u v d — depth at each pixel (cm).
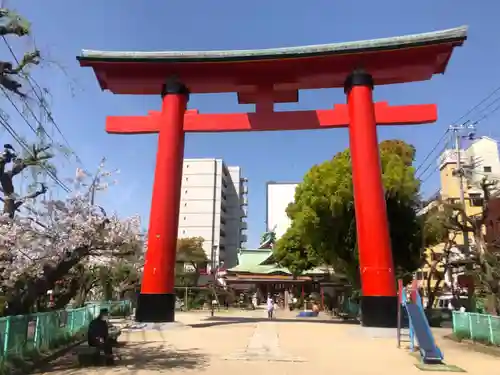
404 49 2295
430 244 3206
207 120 2520
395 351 1585
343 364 1320
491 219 3147
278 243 3869
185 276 5678
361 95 2344
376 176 2216
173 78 2541
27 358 1212
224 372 1170
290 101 2733
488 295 2342
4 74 1216
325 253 3073
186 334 2036
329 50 2333
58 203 1436
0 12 1172
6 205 1425
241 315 3856
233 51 2422
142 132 2558
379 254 2106
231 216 10906
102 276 2777
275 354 1480
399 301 1748
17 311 1295
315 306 4194
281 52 2372
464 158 4303
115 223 1511
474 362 1386
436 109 2347
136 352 1502
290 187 9781
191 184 10275
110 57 2448
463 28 2247
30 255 1330
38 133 1416
